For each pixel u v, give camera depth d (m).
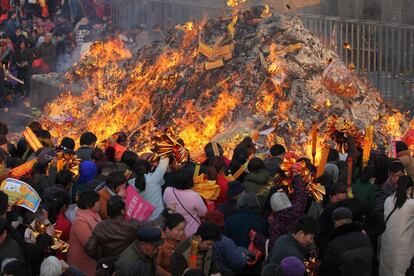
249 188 14.29
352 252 12.41
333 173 15.23
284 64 22.30
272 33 23.00
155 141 15.00
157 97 23.28
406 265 13.46
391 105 24.05
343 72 18.25
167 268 12.57
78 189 14.52
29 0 32.81
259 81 22.09
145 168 14.10
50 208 13.30
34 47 31.08
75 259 12.95
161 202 14.16
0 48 30.52
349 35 27.05
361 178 14.37
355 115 21.69
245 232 13.19
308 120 21.31
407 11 27.88
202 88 22.62
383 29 26.59
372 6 28.47
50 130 23.42
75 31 32.00
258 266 13.09
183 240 12.20
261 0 29.48
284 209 13.02
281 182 13.59
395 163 13.91
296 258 11.27
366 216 13.28
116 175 13.53
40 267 11.50
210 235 11.99
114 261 11.91
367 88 23.73
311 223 12.06
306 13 29.00
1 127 18.14
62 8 33.00
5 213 12.41
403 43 26.09
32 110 27.94
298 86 21.88
